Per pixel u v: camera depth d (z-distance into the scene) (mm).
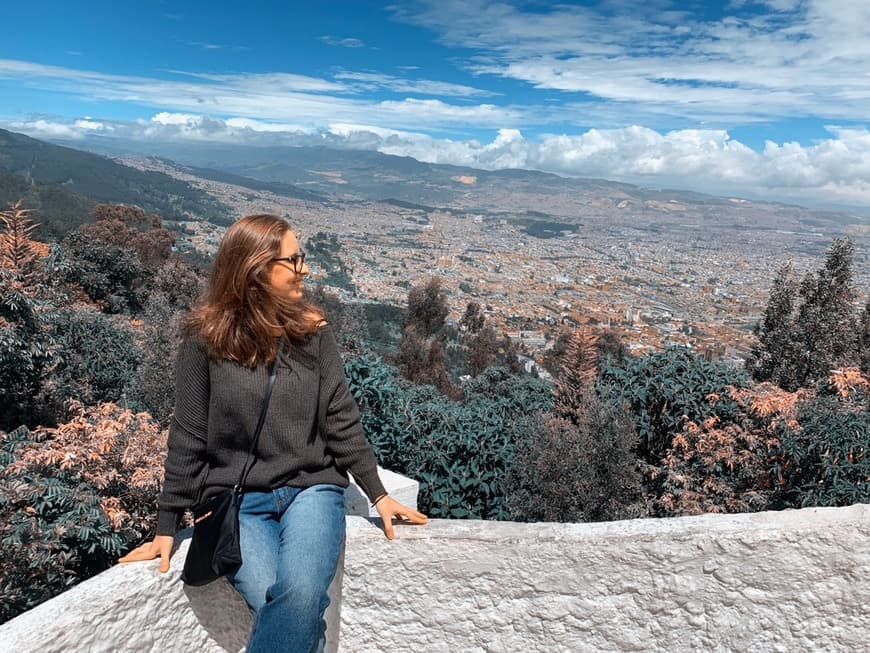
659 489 4426
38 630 1130
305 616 1271
